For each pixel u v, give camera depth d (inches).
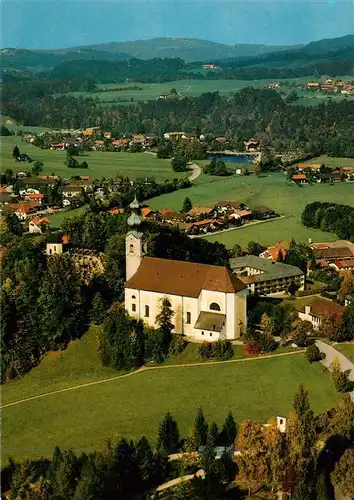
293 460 5728.3
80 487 5511.8
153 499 5733.3
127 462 5954.7
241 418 6988.2
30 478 6067.9
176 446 6486.2
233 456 5940.0
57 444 6766.7
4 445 6776.6
